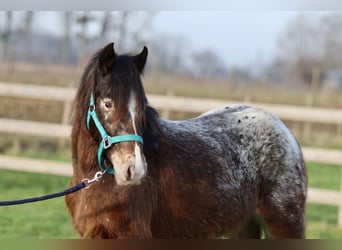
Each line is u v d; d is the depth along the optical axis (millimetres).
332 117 12656
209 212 5875
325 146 18953
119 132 4848
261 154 6445
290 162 6496
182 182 5680
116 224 5199
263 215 6473
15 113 17672
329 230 10914
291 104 23172
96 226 5227
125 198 5184
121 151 4805
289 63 38188
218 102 13609
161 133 5660
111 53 4922
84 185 5285
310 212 12773
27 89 14172
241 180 6191
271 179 6402
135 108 4875
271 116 6762
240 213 6191
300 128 20531
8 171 14852
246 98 14836
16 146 16750
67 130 13594
